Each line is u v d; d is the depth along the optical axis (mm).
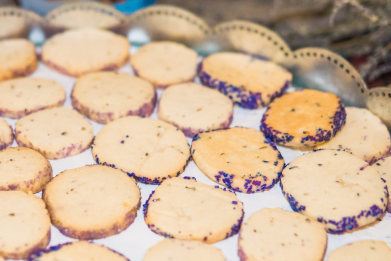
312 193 421
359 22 649
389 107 469
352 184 425
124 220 409
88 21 549
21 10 539
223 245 407
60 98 489
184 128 470
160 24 543
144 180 434
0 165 432
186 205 416
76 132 460
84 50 525
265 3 750
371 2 632
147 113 486
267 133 464
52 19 545
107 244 404
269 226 407
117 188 423
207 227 405
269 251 394
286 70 513
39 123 465
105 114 473
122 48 529
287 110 476
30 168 431
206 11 744
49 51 522
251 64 516
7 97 482
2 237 395
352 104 493
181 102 482
